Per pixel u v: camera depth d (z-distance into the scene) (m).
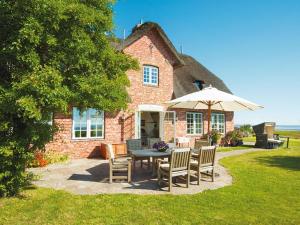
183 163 8.20
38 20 6.23
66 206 6.45
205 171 9.71
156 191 7.88
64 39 6.89
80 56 7.18
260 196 7.32
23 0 5.95
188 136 19.89
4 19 6.36
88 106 8.26
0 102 6.00
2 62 6.70
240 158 14.49
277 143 20.33
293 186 8.39
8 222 5.53
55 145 13.84
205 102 11.67
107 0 7.94
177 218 5.77
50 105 6.45
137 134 16.91
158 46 18.41
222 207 6.45
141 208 6.35
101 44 8.20
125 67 9.21
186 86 20.56
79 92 7.30
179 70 22.19
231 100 10.07
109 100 8.32
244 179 9.33
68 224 5.46
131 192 7.75
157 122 20.16
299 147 21.22
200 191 7.90
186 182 8.45
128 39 17.03
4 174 6.71
